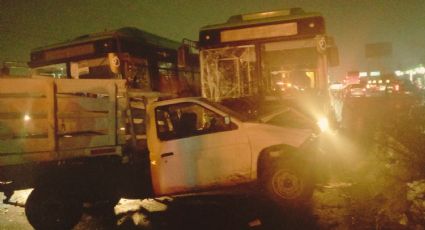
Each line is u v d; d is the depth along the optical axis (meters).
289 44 9.84
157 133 6.75
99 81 6.44
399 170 7.91
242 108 9.84
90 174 6.54
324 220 6.02
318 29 9.67
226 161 6.73
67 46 11.80
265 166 6.95
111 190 6.66
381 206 6.20
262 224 6.05
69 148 6.25
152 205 7.60
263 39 10.00
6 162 5.97
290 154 6.89
